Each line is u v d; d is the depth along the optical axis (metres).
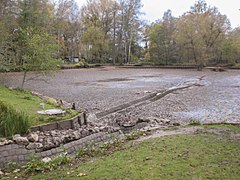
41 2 35.66
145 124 9.58
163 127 8.42
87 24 54.19
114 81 26.81
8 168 5.52
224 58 54.81
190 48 51.84
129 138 7.07
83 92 18.34
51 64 15.20
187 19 52.78
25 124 6.88
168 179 3.99
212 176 4.04
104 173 4.38
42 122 7.79
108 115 11.62
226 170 4.25
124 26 56.34
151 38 58.81
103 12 55.69
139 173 4.26
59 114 8.62
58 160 5.44
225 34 53.84
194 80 28.50
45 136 6.98
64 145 6.80
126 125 9.91
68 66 44.41
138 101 15.10
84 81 26.59
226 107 13.62
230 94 18.27
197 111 12.71
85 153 6.03
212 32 51.31
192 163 4.59
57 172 4.77
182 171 4.26
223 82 26.70
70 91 18.80
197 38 50.69
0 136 6.35
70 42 53.25
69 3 50.88
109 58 56.75
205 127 7.73
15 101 11.12
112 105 13.54
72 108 11.02
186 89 21.22
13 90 14.95
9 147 5.90
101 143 7.09
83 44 52.03
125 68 50.34
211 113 12.27
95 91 18.92
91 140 7.59
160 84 24.12
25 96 12.84
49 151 6.35
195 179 3.95
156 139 6.49
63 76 32.47
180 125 8.81
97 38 51.28
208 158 4.81
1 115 6.62
